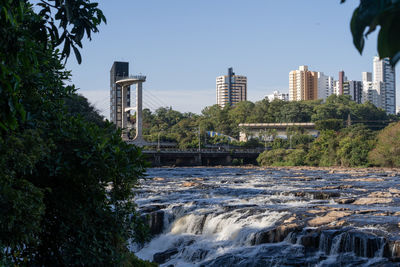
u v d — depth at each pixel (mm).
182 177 67875
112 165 9164
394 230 21219
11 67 6258
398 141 94750
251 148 174000
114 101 198375
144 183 52125
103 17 7828
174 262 23156
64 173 8922
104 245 10039
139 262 12852
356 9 2402
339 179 58062
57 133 8828
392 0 2217
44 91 9227
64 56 7832
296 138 170875
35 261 9641
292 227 22844
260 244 23047
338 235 20859
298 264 19828
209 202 33469
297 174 74250
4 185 6926
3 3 5695
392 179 58062
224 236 25406
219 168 116625
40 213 7738
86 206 9578
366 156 103750
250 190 41531
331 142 114438
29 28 7750
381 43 2264
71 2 7547
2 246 7445
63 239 9594
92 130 9211
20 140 7219
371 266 18750
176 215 30234
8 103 5656
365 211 26578
